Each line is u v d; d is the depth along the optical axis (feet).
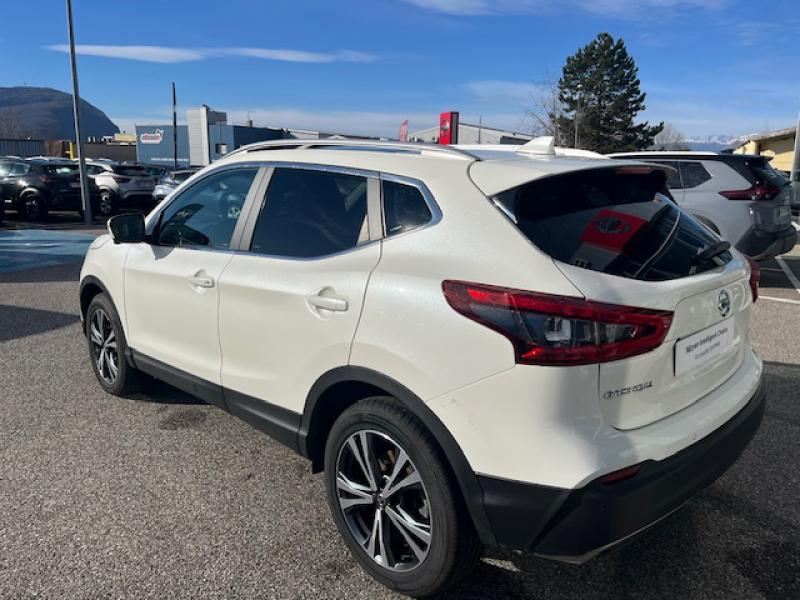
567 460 6.52
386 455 8.24
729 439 7.77
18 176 57.47
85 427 13.09
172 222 12.14
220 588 8.31
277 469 11.45
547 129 130.52
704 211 26.86
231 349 10.30
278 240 9.77
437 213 7.84
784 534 9.51
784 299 25.86
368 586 8.39
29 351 18.11
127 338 13.32
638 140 149.89
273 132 205.16
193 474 11.24
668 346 7.20
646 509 6.73
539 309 6.62
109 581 8.39
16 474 11.16
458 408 7.09
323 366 8.57
